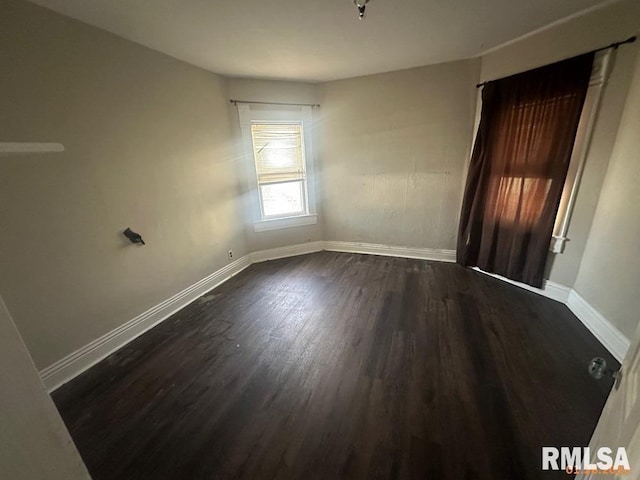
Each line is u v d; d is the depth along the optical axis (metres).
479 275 3.03
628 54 1.79
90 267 1.89
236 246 3.39
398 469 1.18
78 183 1.79
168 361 1.90
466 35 2.25
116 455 1.29
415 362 1.79
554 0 1.78
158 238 2.38
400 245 3.70
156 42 2.11
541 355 1.82
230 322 2.35
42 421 0.53
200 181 2.79
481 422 1.37
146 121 2.21
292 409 1.49
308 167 3.71
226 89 3.06
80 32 1.75
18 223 1.53
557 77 2.11
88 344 1.89
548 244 2.37
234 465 1.23
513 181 2.55
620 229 1.84
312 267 3.48
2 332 0.46
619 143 1.90
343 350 1.94
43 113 1.60
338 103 3.43
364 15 1.83
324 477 1.17
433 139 3.17
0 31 1.42
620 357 1.75
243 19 1.82
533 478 1.13
